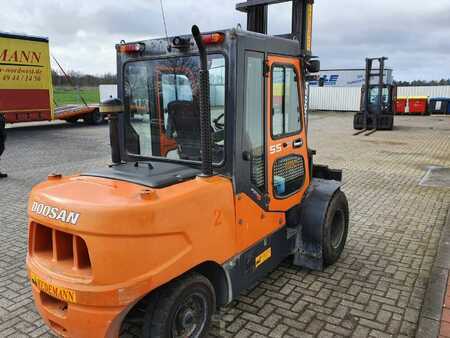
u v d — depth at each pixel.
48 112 18.00
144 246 2.55
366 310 3.79
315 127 20.08
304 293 4.08
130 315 3.07
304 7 4.34
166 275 2.67
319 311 3.78
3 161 11.01
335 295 4.04
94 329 2.61
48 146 13.71
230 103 3.09
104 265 2.51
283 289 4.15
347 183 8.49
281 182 3.94
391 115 18.59
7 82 16.20
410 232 5.69
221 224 3.10
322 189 4.48
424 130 18.55
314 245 4.30
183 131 3.47
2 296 4.15
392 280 4.34
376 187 8.15
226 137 3.16
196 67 3.29
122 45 3.67
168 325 2.81
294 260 4.44
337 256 4.72
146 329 2.84
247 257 3.50
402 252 5.04
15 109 16.66
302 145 4.31
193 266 2.87
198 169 3.37
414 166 10.28
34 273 2.85
